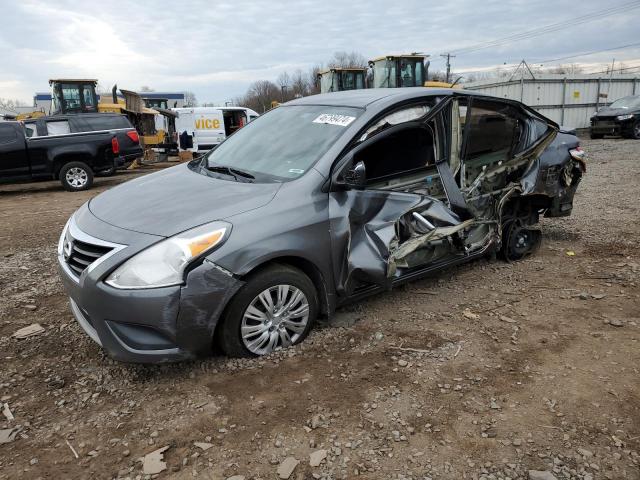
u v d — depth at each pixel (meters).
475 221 4.45
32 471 2.42
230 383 3.07
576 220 6.95
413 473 2.38
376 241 3.65
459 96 4.32
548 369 3.21
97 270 2.92
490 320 3.91
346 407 2.85
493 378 3.12
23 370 3.27
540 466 2.41
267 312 3.29
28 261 5.63
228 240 3.03
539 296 4.36
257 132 4.39
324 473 2.38
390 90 4.30
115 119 13.12
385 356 3.38
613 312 4.01
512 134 4.86
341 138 3.64
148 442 2.61
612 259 5.25
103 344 3.01
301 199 3.38
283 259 3.34
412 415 2.78
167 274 2.88
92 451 2.54
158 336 2.96
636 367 3.22
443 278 4.81
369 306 4.16
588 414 2.78
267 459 2.47
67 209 9.34
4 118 27.95
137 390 3.04
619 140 19.55
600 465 2.42
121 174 15.84
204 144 20.19
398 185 3.90
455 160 4.33
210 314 3.01
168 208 3.24
